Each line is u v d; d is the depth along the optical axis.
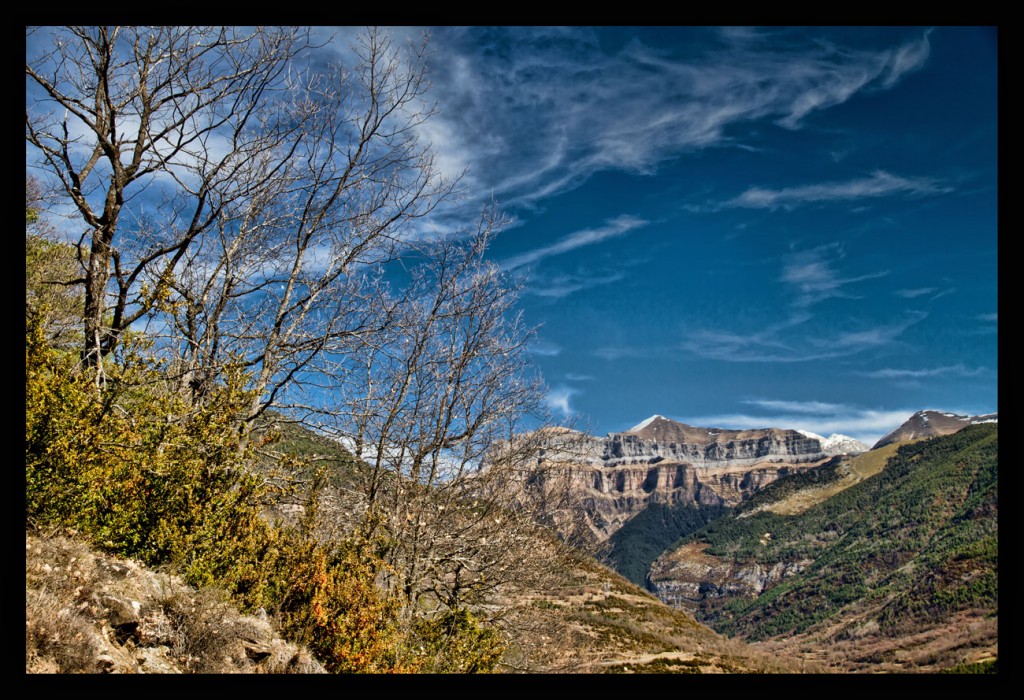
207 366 10.69
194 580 8.45
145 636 6.81
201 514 9.09
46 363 7.55
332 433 14.08
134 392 9.22
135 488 8.45
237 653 7.64
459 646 13.23
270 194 13.33
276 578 10.13
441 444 15.17
